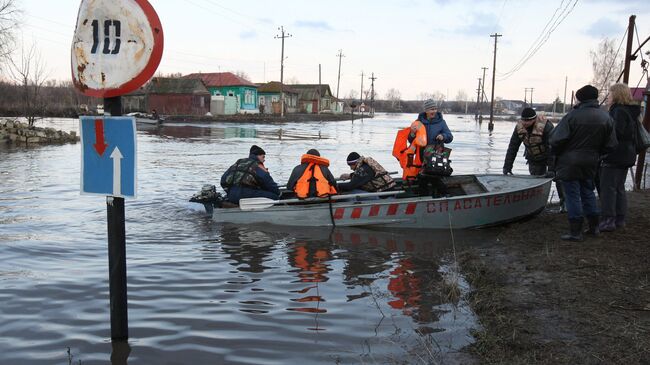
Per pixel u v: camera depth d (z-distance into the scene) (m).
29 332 4.40
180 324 4.60
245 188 9.09
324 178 8.64
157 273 6.04
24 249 6.96
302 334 4.40
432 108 8.59
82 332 4.40
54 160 18.36
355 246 7.38
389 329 4.49
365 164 9.02
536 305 4.68
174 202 10.50
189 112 59.38
